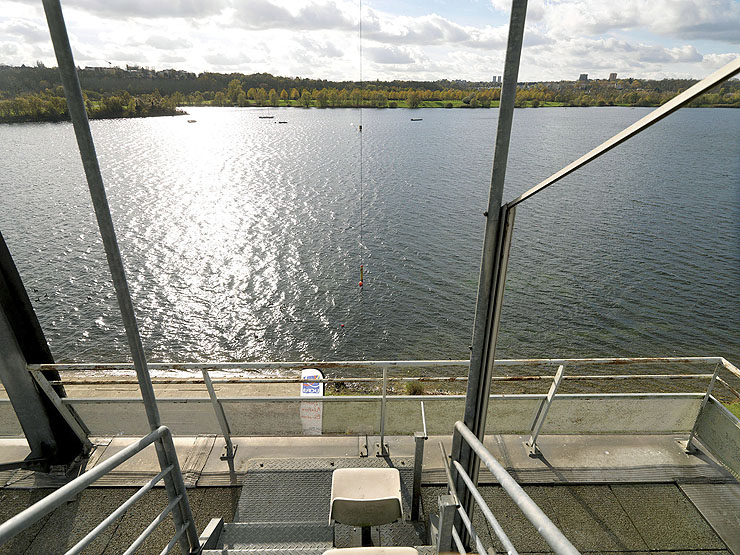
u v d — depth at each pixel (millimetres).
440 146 98562
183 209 54656
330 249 40531
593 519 3160
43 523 3111
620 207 51719
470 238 42250
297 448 3732
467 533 2152
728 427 3439
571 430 3838
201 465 3570
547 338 25891
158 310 30781
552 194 56406
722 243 40344
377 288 32781
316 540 2904
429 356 25250
